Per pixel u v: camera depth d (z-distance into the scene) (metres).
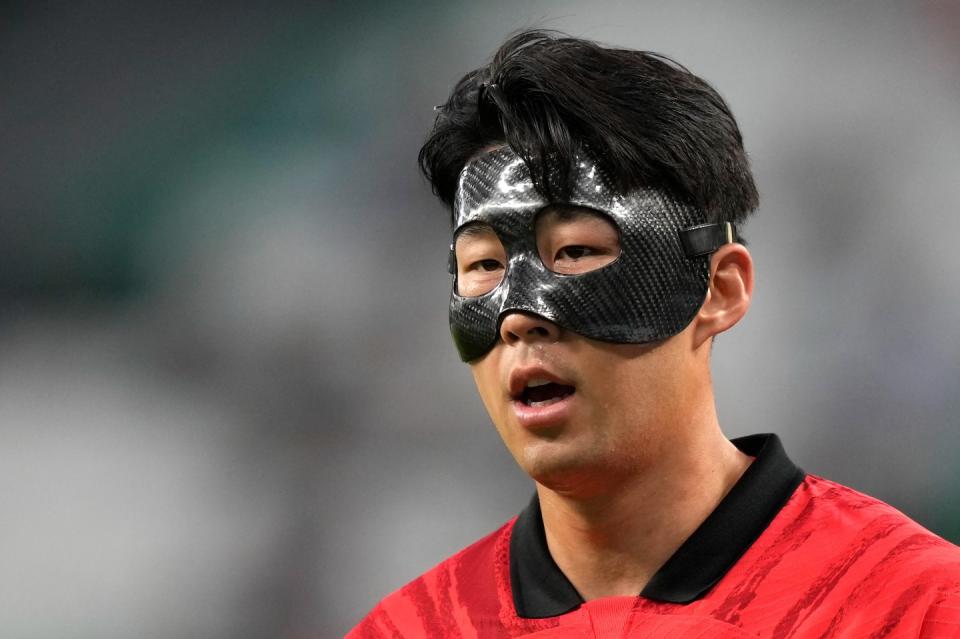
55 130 24.80
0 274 23.98
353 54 23.86
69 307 23.52
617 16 22.58
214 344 22.03
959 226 20.45
